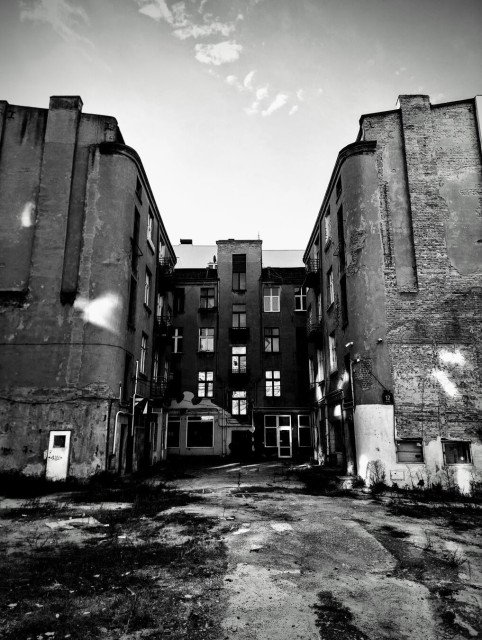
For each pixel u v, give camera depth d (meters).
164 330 21.83
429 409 13.23
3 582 4.93
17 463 13.41
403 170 15.02
